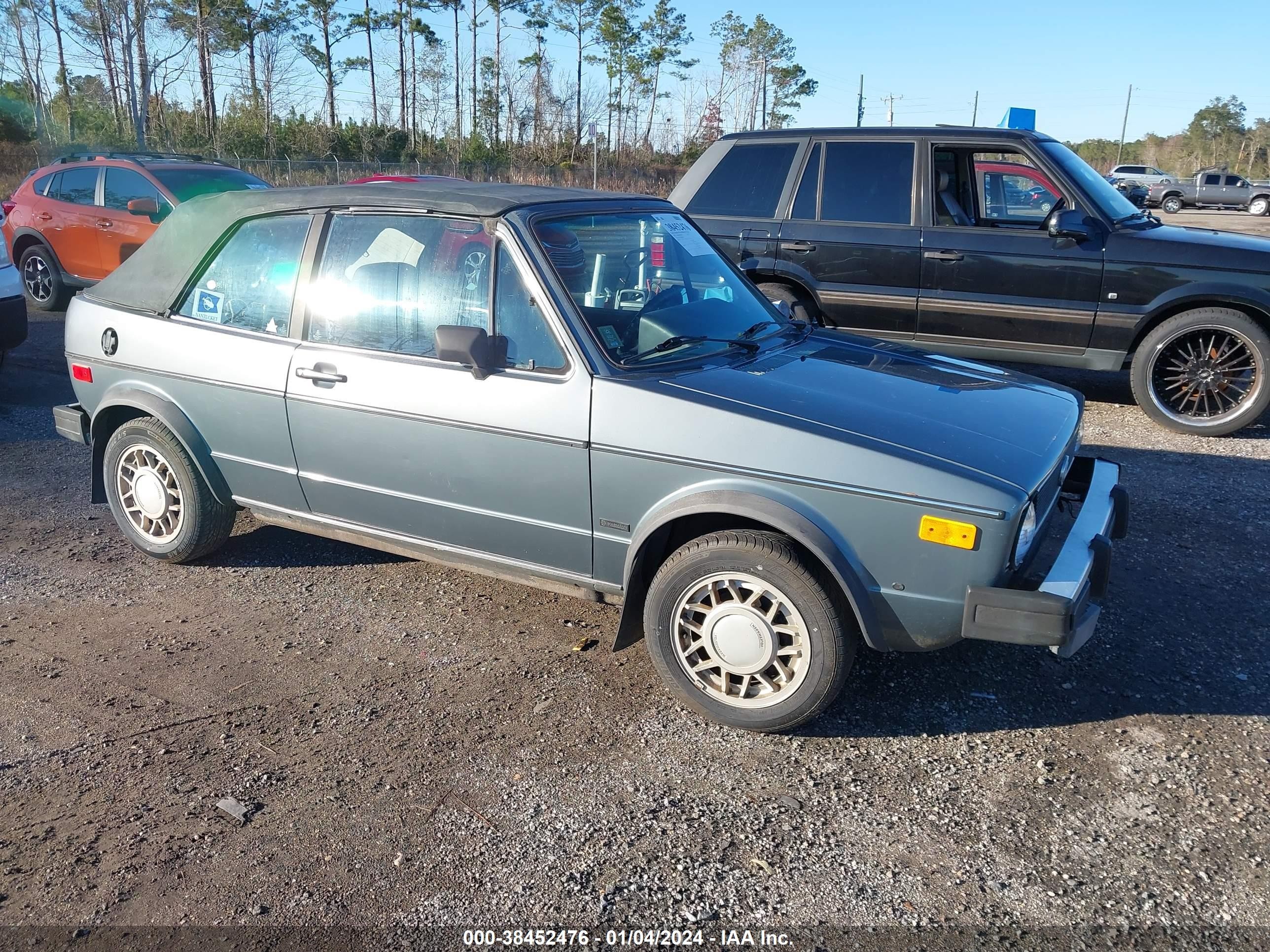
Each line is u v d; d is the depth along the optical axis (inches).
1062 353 282.5
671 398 130.8
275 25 2058.3
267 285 166.2
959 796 120.6
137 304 181.3
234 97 1893.5
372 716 137.6
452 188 157.3
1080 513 138.0
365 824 115.0
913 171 290.8
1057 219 271.1
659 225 167.3
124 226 405.7
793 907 102.4
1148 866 108.0
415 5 2438.5
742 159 313.9
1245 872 106.9
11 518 212.2
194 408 173.6
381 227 154.9
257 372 163.8
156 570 186.9
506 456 141.9
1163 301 266.2
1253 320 262.8
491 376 141.8
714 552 128.2
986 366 165.6
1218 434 270.4
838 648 125.1
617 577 140.2
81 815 116.4
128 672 149.2
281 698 142.3
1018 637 117.0
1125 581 179.9
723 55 2839.6
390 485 155.3
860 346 165.9
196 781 122.9
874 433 125.0
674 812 117.6
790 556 124.4
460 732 133.7
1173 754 128.9
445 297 148.0
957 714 138.8
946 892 104.5
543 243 143.4
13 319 298.4
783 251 303.6
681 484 129.9
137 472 184.9
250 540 201.8
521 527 144.9
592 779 123.7
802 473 123.3
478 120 2294.5
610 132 2401.6
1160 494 224.7
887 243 291.0
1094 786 122.4
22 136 1469.0
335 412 156.2
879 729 135.2
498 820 115.8
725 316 160.9
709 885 105.5
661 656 135.9
